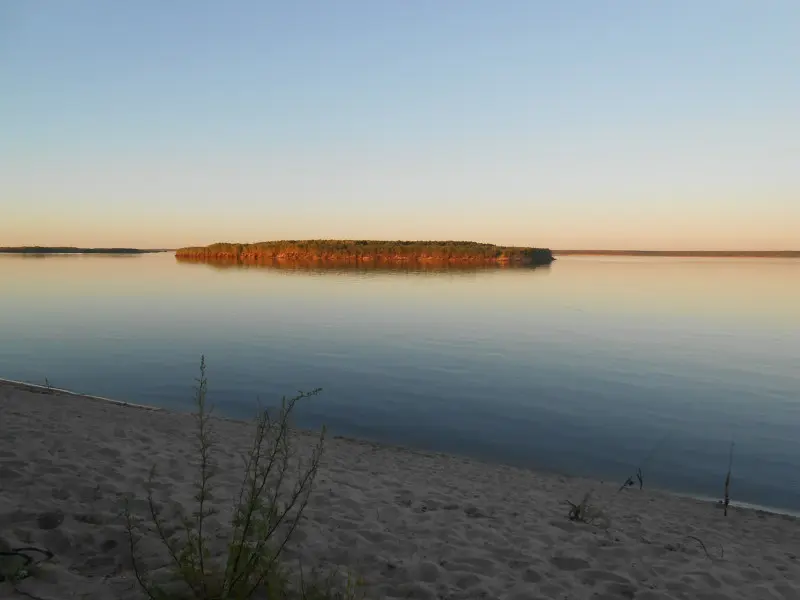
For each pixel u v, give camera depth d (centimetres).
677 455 1058
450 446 1085
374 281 5494
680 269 9256
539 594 415
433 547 486
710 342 2264
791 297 4131
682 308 3431
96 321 2659
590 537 560
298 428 1144
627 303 3684
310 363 1816
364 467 805
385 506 589
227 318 2817
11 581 344
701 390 1525
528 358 1930
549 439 1141
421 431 1175
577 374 1703
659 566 495
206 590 332
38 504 466
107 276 6034
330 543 466
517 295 4169
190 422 1009
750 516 775
